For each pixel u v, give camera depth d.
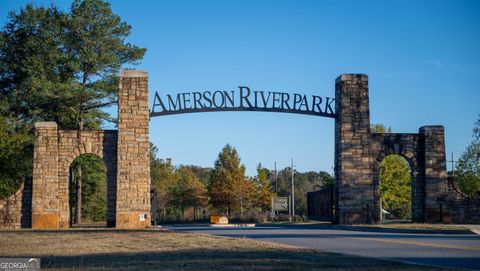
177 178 106.25
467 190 67.06
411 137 47.56
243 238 30.41
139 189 43.34
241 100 46.44
